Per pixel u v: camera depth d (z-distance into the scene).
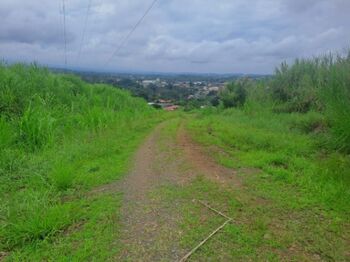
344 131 7.13
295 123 10.87
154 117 18.22
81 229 3.68
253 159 6.64
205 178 5.43
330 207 4.22
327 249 3.25
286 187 5.01
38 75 11.58
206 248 3.23
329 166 5.65
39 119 7.82
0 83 9.09
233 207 4.23
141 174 5.83
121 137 9.62
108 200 4.52
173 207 4.25
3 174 5.45
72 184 5.14
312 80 13.59
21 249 3.25
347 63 10.42
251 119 13.69
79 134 8.95
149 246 3.28
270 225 3.74
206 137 9.58
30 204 4.20
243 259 3.06
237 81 24.58
